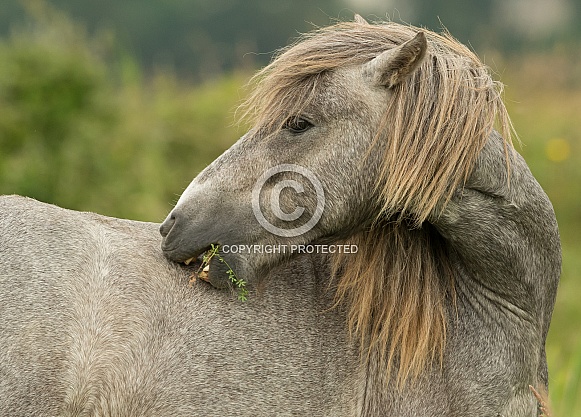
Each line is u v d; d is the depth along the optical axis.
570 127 32.66
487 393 11.55
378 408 11.60
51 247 11.23
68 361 10.75
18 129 24.23
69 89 25.55
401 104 11.02
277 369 11.34
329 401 11.51
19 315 10.75
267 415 11.21
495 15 73.44
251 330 11.39
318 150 11.00
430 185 10.98
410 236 11.84
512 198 11.47
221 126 28.48
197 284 11.43
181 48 63.25
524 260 11.71
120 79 29.25
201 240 10.95
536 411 12.11
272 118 11.13
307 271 12.14
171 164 27.42
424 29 11.97
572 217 29.30
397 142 10.95
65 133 24.97
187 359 11.02
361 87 11.09
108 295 11.05
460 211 11.34
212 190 11.08
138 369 10.87
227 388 11.09
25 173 23.33
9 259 11.04
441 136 11.00
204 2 67.19
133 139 26.48
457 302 11.95
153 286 11.26
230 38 66.44
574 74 37.97
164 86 30.98
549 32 71.38
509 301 11.83
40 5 27.78
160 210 24.53
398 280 11.78
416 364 11.55
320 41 11.48
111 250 11.41
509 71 37.31
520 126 32.09
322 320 11.80
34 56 25.45
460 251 11.77
